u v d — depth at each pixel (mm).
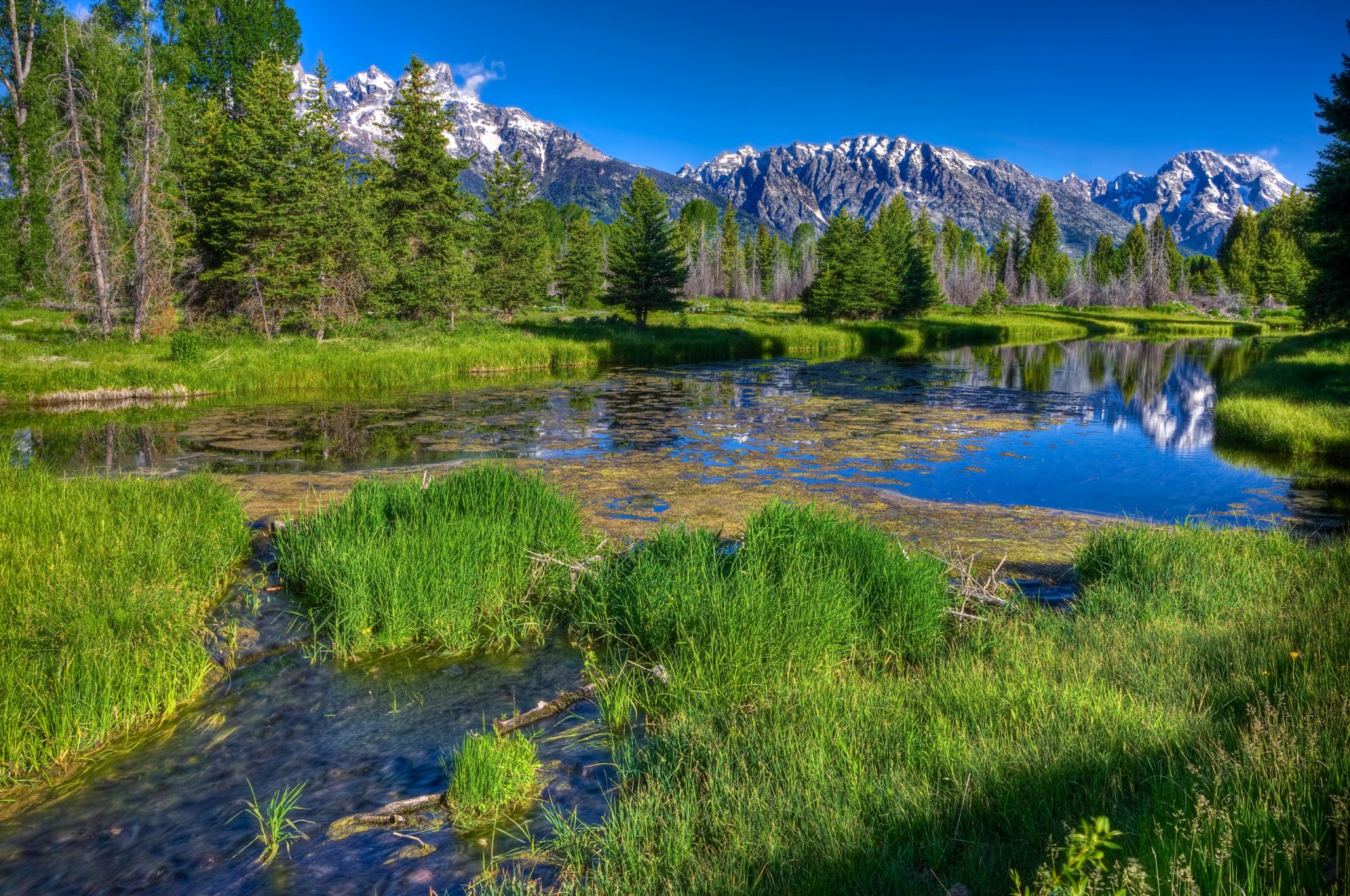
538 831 3689
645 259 44844
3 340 23719
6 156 34844
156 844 3676
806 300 57531
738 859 3096
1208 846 2502
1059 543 8430
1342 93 22922
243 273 28266
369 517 7820
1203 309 90500
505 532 7363
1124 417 18219
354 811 3908
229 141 28938
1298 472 12383
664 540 7145
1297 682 3842
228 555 7523
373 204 33031
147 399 20281
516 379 26141
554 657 5793
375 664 5656
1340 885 2369
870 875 2830
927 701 4301
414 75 34688
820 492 10789
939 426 16797
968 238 129750
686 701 4719
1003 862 2783
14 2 35875
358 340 28766
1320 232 24062
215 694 5180
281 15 45156
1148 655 4738
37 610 5496
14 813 3938
